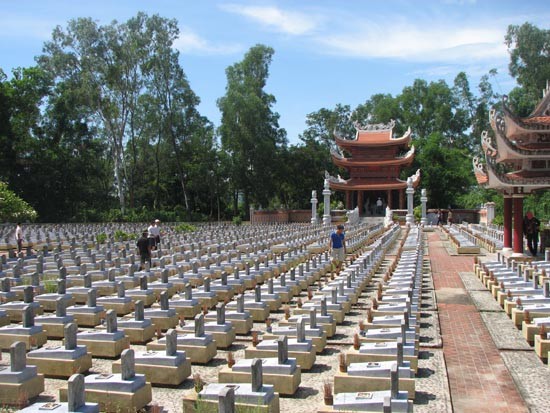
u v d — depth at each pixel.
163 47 78.69
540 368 12.52
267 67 94.38
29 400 10.16
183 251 31.55
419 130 109.69
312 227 61.59
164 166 92.81
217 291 18.91
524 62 76.69
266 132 90.38
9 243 38.09
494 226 57.56
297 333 12.42
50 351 11.65
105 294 20.03
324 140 107.56
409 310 14.80
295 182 100.56
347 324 16.34
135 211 81.56
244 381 10.70
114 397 9.54
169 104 82.75
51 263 25.62
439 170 92.94
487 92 104.94
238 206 110.44
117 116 78.75
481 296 21.03
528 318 14.80
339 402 8.96
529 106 75.12
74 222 75.81
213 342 13.06
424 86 111.12
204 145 92.69
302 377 11.75
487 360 13.10
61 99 75.81
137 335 14.18
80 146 79.69
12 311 16.00
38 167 73.94
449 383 11.52
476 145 106.38
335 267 26.33
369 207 90.62
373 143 86.25
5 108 69.81
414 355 11.87
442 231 62.41
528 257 30.44
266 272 23.64
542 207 52.31
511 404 10.43
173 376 11.12
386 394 9.20
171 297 19.97
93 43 74.06
